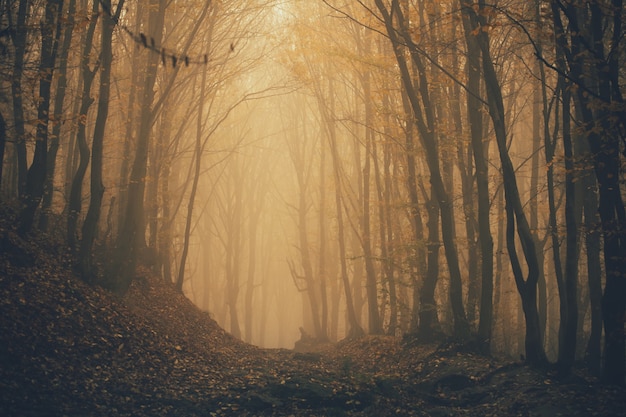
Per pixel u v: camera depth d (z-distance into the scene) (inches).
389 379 584.1
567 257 576.4
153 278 960.9
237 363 732.0
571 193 577.0
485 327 703.7
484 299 705.6
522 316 1101.1
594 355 658.8
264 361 805.9
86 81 676.1
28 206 641.0
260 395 510.9
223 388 553.3
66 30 708.7
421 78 732.7
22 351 457.7
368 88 1076.5
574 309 570.3
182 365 610.9
